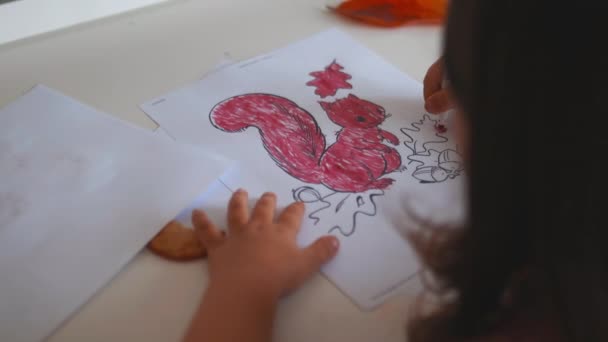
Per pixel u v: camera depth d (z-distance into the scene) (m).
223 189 0.47
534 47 0.24
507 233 0.29
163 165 0.48
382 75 0.62
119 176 0.47
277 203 0.46
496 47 0.25
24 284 0.39
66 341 0.37
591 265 0.27
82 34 0.64
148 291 0.40
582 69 0.23
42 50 0.61
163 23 0.67
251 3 0.71
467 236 0.31
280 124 0.55
